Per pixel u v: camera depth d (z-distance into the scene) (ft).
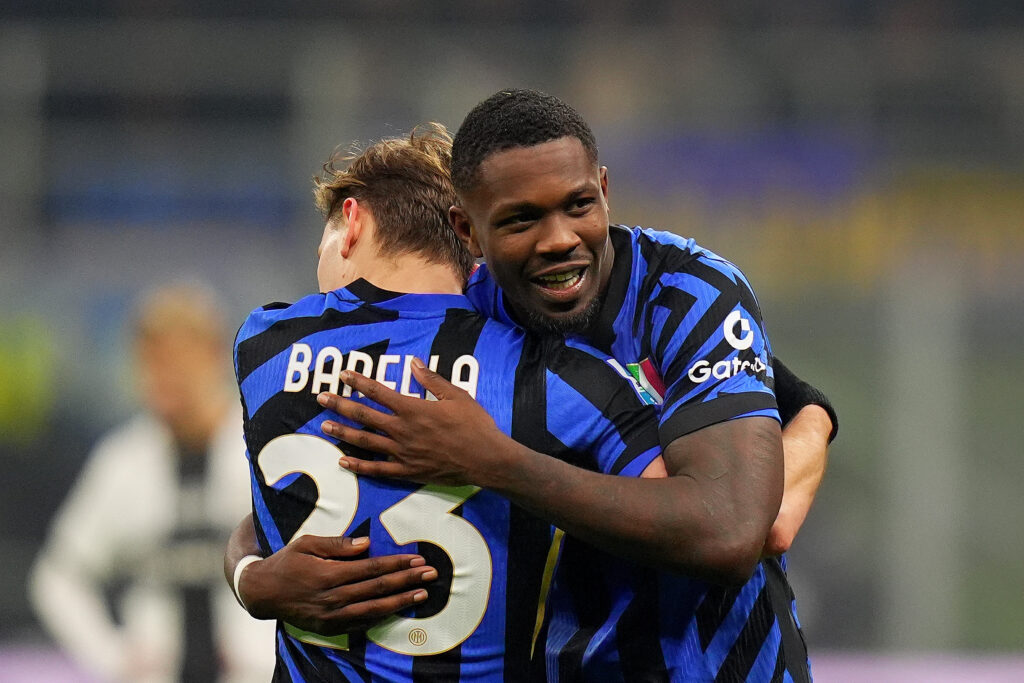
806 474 27.91
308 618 24.70
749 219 85.35
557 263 24.91
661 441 25.09
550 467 23.52
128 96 84.17
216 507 54.85
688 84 89.04
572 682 26.76
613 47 89.56
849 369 78.38
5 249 75.31
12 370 72.95
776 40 90.07
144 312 56.90
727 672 27.04
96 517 55.11
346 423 24.88
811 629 75.46
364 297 25.73
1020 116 88.07
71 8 106.22
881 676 71.56
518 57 89.04
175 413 54.44
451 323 25.35
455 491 24.58
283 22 106.11
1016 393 77.20
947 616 75.36
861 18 113.50
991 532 76.02
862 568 75.92
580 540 26.37
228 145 83.82
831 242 84.07
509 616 24.68
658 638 26.76
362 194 26.76
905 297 79.10
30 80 83.41
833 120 88.12
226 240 77.87
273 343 25.90
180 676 54.34
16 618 70.64
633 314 26.99
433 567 24.63
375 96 85.15
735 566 23.39
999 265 80.74
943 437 76.95
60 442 72.64
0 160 82.38
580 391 24.68
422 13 107.96
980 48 89.15
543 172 24.32
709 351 25.66
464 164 25.09
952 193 85.97
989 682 71.20
